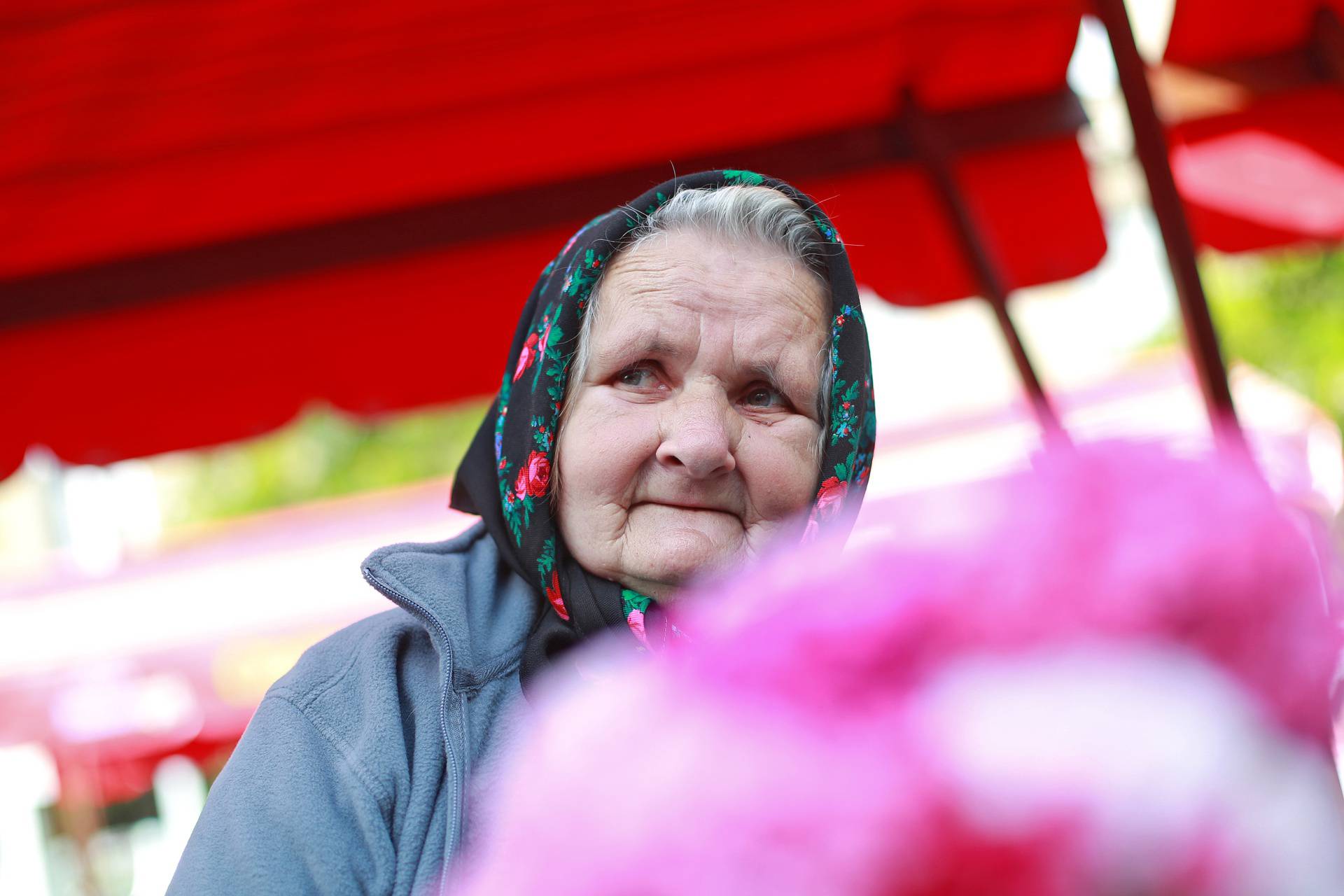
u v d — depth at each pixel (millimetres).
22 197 3377
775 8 3326
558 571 1284
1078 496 401
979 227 3748
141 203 3566
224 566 7906
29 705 7320
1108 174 6648
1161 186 3215
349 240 3861
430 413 3930
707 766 378
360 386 3869
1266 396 5230
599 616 1240
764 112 3855
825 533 1310
